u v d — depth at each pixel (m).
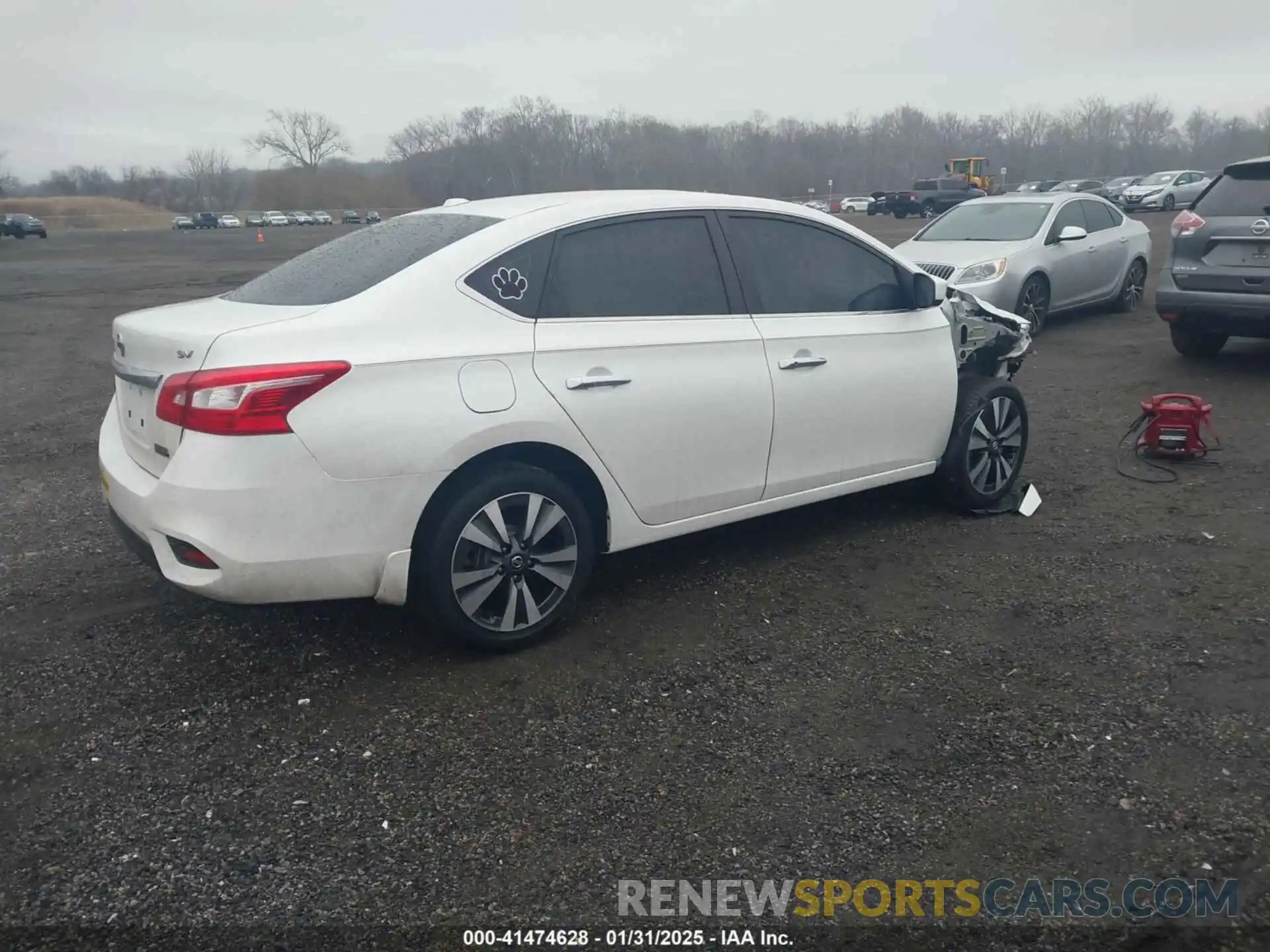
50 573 4.71
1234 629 3.98
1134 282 12.45
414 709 3.50
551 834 2.84
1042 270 10.54
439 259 3.70
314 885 2.64
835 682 3.65
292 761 3.19
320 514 3.38
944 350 5.15
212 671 3.77
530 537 3.82
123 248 40.28
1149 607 4.20
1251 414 7.35
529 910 2.56
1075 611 4.18
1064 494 5.75
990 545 4.98
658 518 4.22
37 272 25.94
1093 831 2.82
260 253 34.28
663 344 4.08
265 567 3.34
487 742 3.29
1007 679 3.65
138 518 3.52
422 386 3.50
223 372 3.27
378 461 3.42
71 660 3.85
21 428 7.79
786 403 4.46
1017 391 5.49
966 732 3.31
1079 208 11.62
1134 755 3.16
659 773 3.12
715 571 4.70
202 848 2.78
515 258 3.83
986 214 11.47
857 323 4.78
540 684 3.66
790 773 3.11
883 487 5.96
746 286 4.43
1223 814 2.87
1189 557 4.73
